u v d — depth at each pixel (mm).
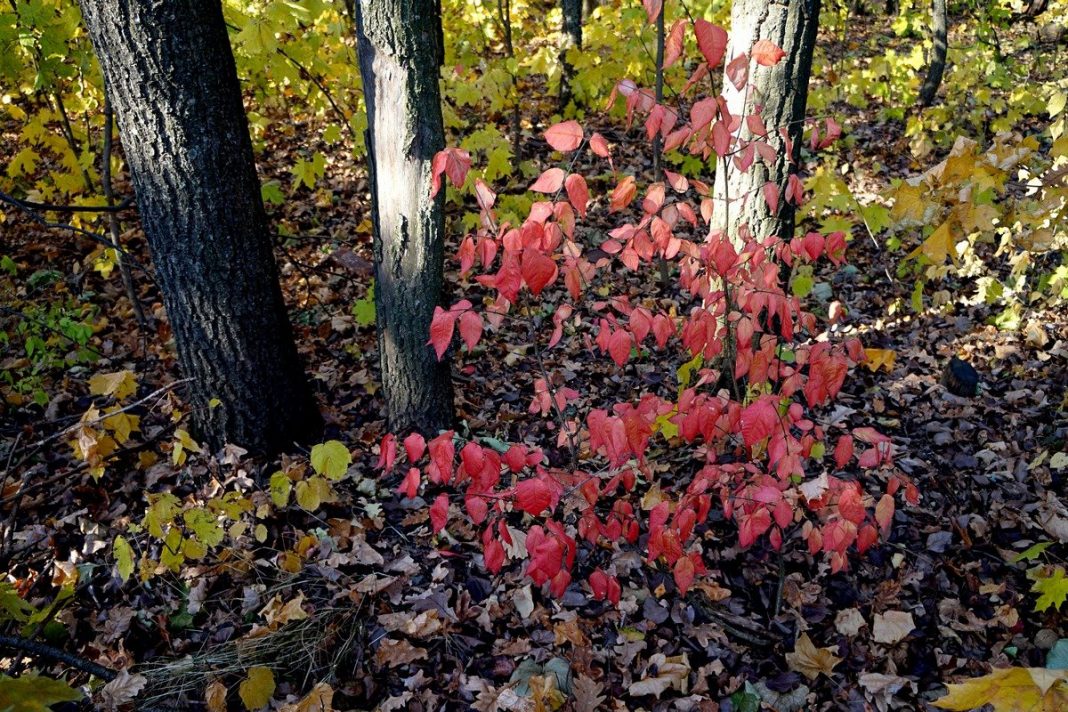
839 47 11086
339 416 4133
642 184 6703
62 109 4816
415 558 3217
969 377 4250
